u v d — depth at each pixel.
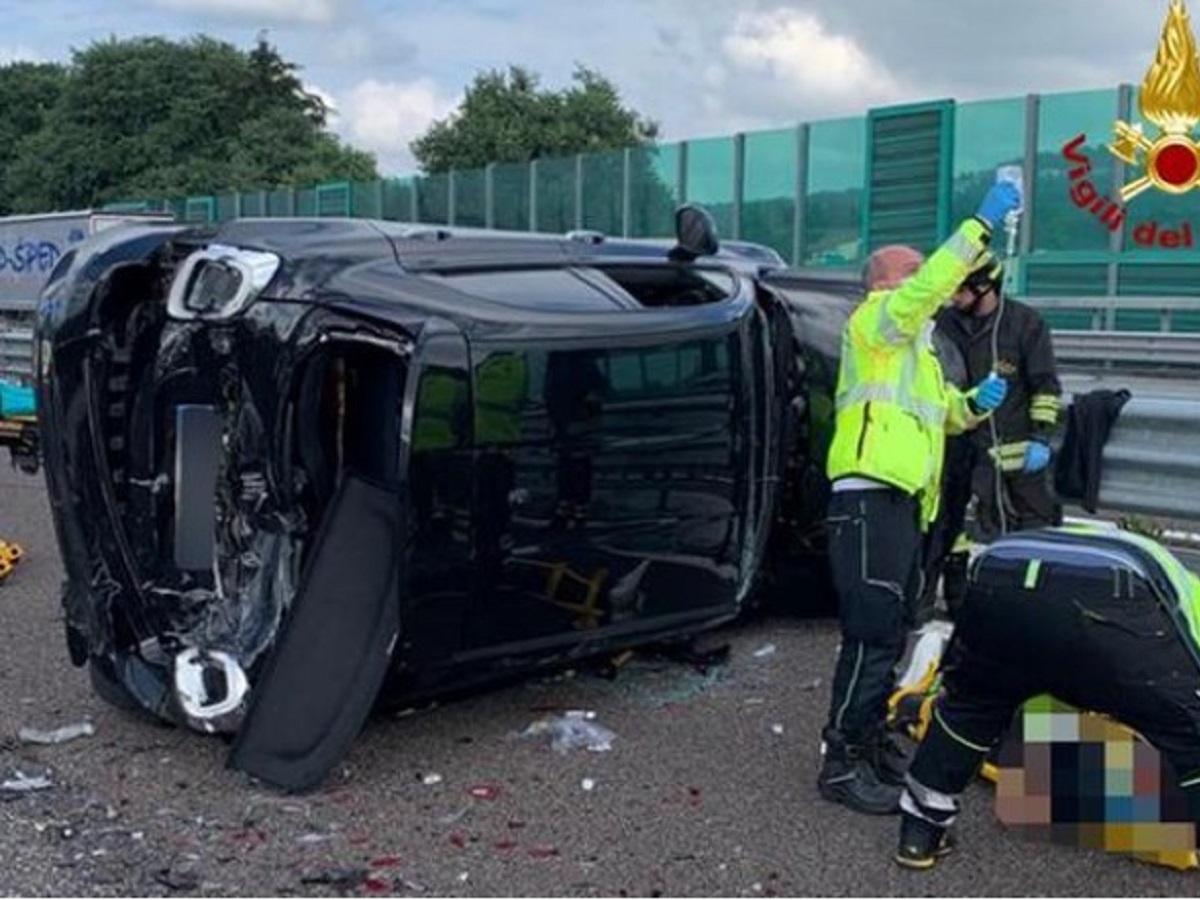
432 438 4.54
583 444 4.99
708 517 5.51
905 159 20.02
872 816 4.35
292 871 3.97
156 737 5.09
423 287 4.78
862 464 4.40
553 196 25.66
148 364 5.19
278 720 4.59
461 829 4.25
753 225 22.27
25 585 7.45
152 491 5.19
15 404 10.98
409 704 5.02
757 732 5.10
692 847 4.12
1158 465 5.71
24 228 23.31
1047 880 3.90
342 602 4.63
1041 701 4.08
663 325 5.29
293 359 4.63
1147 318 17.14
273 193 33.56
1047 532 3.83
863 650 4.41
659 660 5.94
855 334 4.50
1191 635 3.62
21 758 4.89
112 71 67.50
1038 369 5.95
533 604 4.91
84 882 3.90
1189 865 3.93
